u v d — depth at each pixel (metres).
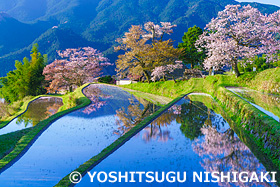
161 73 47.78
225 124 20.69
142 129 20.14
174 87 45.00
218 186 10.43
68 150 16.09
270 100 25.08
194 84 42.47
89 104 36.00
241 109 20.75
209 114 24.83
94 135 19.47
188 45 54.34
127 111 30.28
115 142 16.48
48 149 16.42
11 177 12.36
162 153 14.49
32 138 18.64
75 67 60.88
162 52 48.84
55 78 62.34
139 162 13.37
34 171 13.05
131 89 57.62
